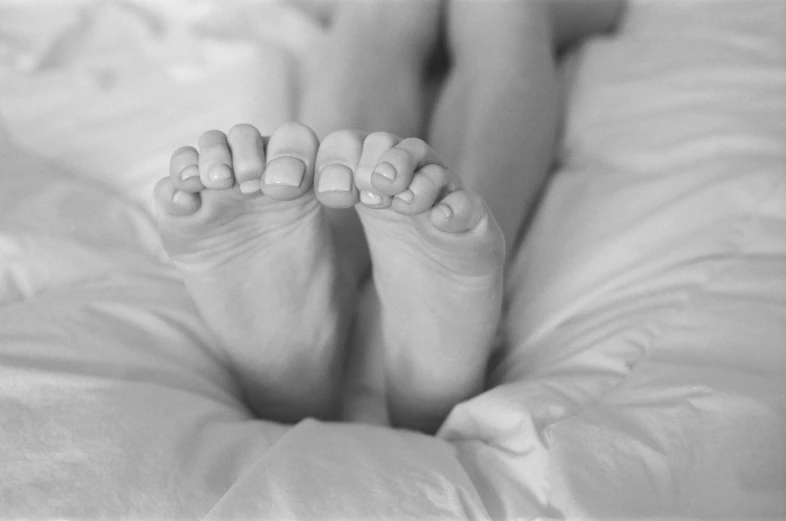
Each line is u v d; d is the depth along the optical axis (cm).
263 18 98
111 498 53
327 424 61
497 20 78
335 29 82
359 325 71
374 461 56
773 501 54
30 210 73
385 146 54
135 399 58
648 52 88
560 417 59
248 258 60
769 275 65
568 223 73
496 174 68
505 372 67
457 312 60
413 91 80
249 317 63
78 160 82
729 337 62
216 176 54
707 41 88
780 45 85
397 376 64
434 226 55
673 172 74
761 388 58
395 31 81
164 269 72
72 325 63
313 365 65
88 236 73
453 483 54
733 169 73
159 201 57
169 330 65
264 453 57
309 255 61
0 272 68
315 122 72
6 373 58
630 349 63
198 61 91
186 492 54
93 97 87
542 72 75
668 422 57
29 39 98
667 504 53
